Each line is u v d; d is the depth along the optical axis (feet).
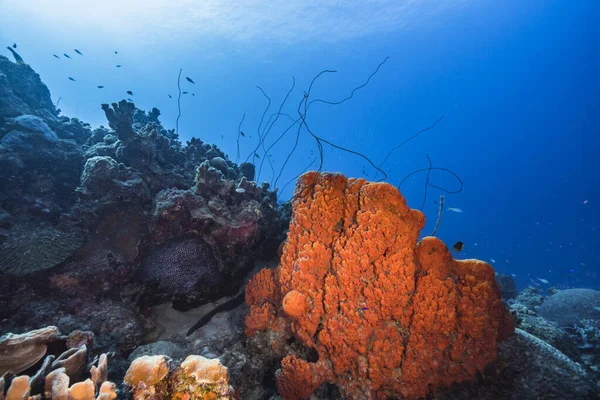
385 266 9.62
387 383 9.28
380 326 9.55
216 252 16.87
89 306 13.65
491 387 9.51
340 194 11.65
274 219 21.70
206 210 16.37
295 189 12.69
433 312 9.07
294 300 9.56
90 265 14.38
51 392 5.61
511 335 10.27
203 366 6.51
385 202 10.14
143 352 12.01
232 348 13.05
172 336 14.29
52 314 12.78
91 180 15.48
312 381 9.74
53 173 18.33
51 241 14.37
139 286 15.33
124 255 15.14
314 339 10.39
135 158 18.45
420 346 9.09
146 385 6.10
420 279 9.57
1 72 21.63
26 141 17.70
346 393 9.61
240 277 18.06
